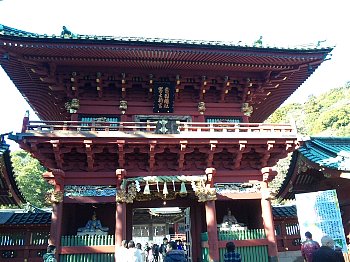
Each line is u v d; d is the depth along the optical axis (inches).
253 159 644.7
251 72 693.9
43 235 736.3
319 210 575.2
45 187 2252.7
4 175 728.3
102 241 555.5
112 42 571.2
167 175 604.1
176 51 596.7
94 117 656.4
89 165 576.1
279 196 831.7
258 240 590.2
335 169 609.6
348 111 3732.8
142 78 657.6
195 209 705.6
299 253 781.9
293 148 623.5
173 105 684.1
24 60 590.6
